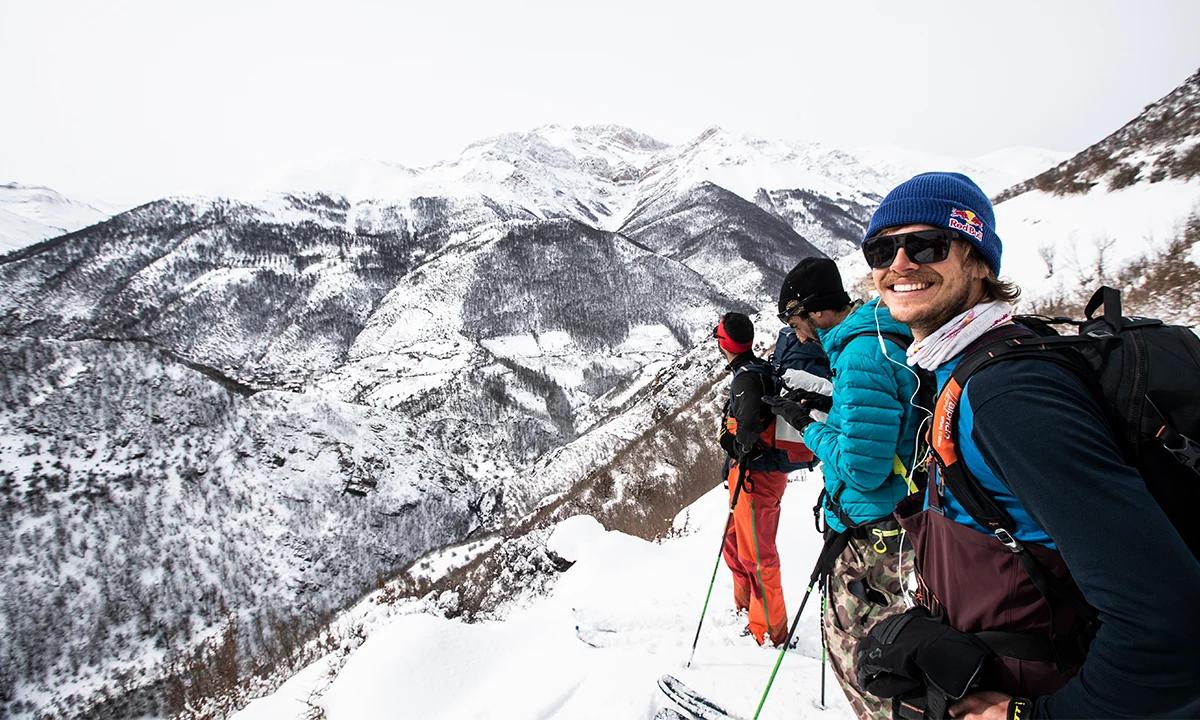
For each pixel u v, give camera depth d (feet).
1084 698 2.78
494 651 14.65
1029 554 3.41
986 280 4.08
